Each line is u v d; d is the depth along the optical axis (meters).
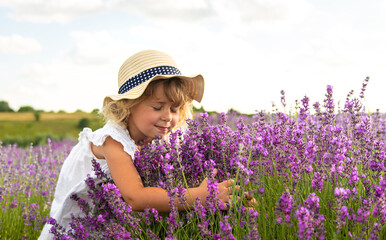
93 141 2.56
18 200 5.13
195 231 2.19
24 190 5.27
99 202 2.43
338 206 1.81
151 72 2.71
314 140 2.65
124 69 2.88
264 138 2.61
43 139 17.81
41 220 4.23
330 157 2.24
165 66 2.75
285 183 2.41
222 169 2.59
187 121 2.65
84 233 2.33
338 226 1.78
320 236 1.69
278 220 1.75
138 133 2.75
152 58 2.78
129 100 2.59
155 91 2.55
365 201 1.79
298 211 1.61
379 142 2.59
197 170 2.49
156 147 2.55
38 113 37.41
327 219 2.03
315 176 2.06
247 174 2.13
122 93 2.85
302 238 1.64
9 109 45.72
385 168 2.29
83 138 2.98
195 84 3.06
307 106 2.97
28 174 5.75
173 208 2.05
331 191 2.23
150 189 2.28
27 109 44.53
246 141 2.62
